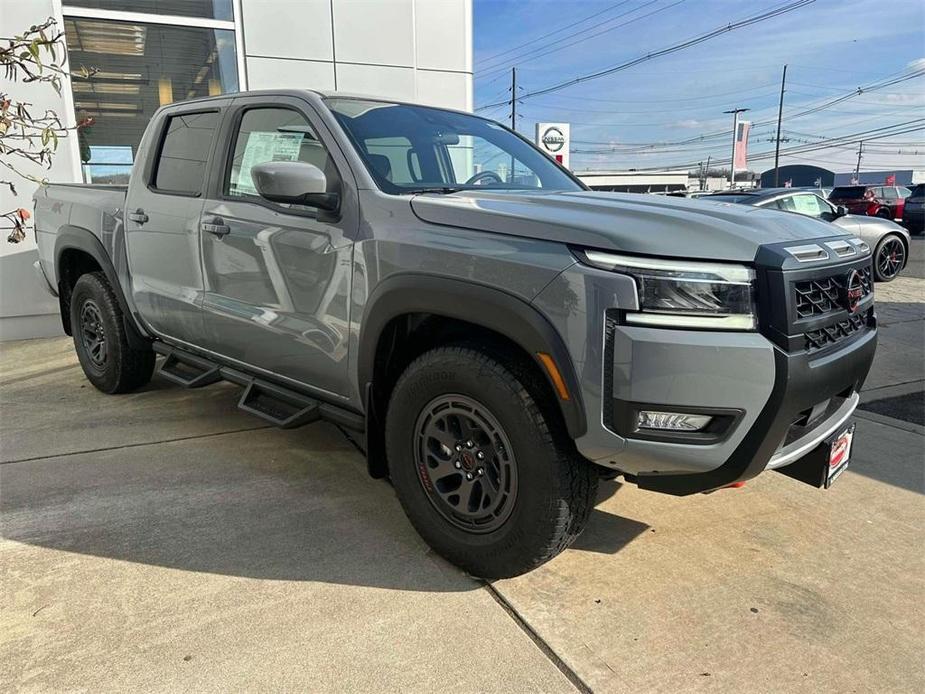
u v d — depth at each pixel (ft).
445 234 7.83
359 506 9.99
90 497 10.19
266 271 10.09
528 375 7.35
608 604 7.73
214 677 6.45
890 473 11.45
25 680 6.38
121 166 23.40
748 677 6.59
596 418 6.77
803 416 7.55
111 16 22.06
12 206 21.18
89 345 15.43
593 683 6.46
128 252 13.19
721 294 6.60
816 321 7.13
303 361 9.82
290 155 10.15
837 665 6.79
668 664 6.75
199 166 11.69
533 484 7.30
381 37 25.30
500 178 11.12
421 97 26.37
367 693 6.28
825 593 8.02
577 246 6.87
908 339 21.85
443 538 8.26
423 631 7.18
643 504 10.29
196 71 23.70
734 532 9.46
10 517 9.53
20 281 21.59
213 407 14.48
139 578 8.07
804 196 33.88
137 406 14.55
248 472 11.16
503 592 7.91
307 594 7.80
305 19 24.17
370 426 8.90
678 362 6.47
